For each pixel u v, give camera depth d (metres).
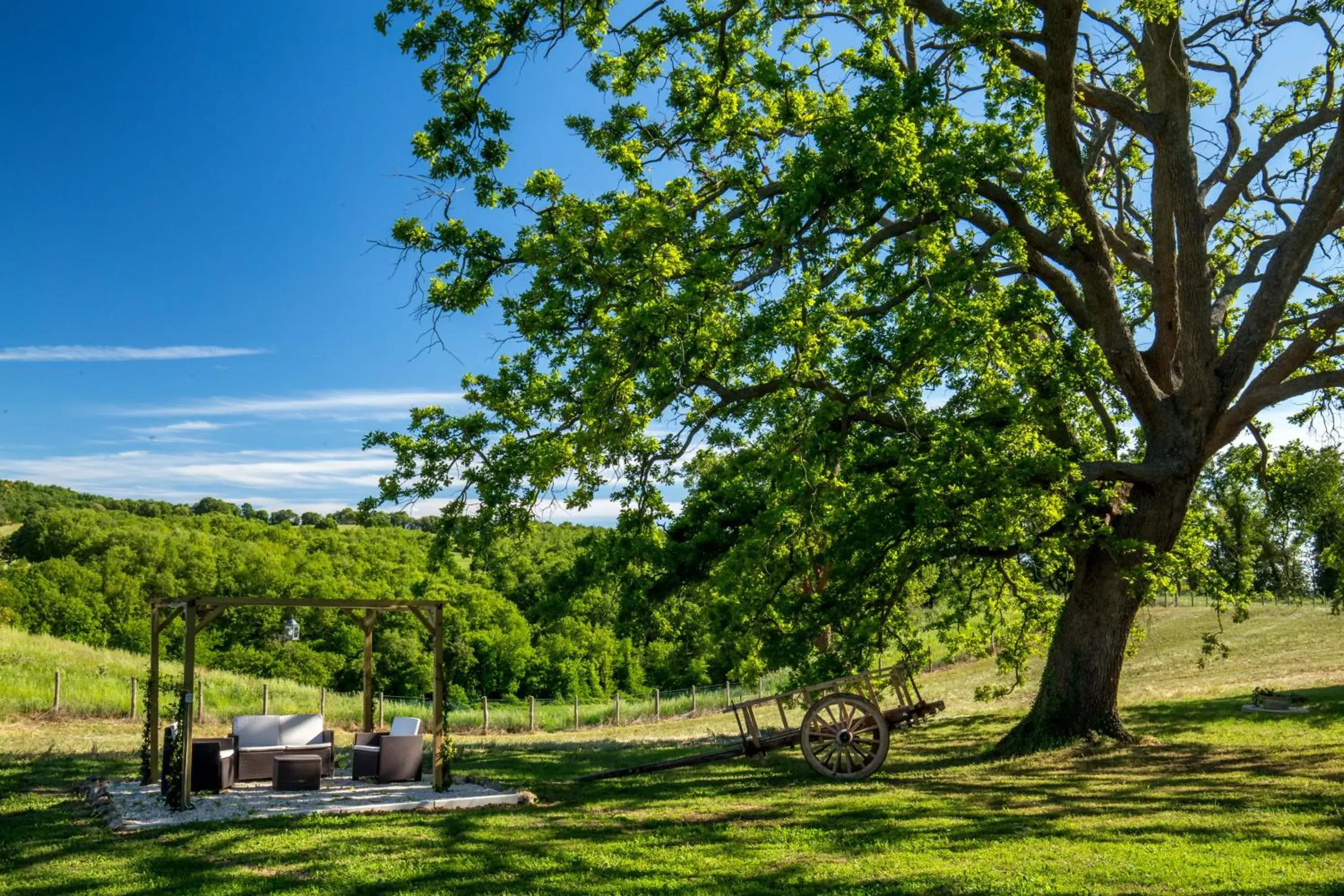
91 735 23.75
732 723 33.19
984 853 9.49
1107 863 8.94
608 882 8.83
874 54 14.56
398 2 13.75
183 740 12.77
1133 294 20.52
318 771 14.59
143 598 59.66
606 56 15.80
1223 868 8.62
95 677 32.03
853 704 15.26
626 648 57.59
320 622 57.88
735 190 15.29
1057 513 15.12
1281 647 38.44
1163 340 17.12
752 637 17.34
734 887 8.58
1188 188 16.05
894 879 8.62
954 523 15.62
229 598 13.16
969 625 22.73
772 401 13.76
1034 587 20.77
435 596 54.22
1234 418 16.45
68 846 10.54
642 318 12.00
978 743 19.08
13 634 38.19
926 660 17.64
